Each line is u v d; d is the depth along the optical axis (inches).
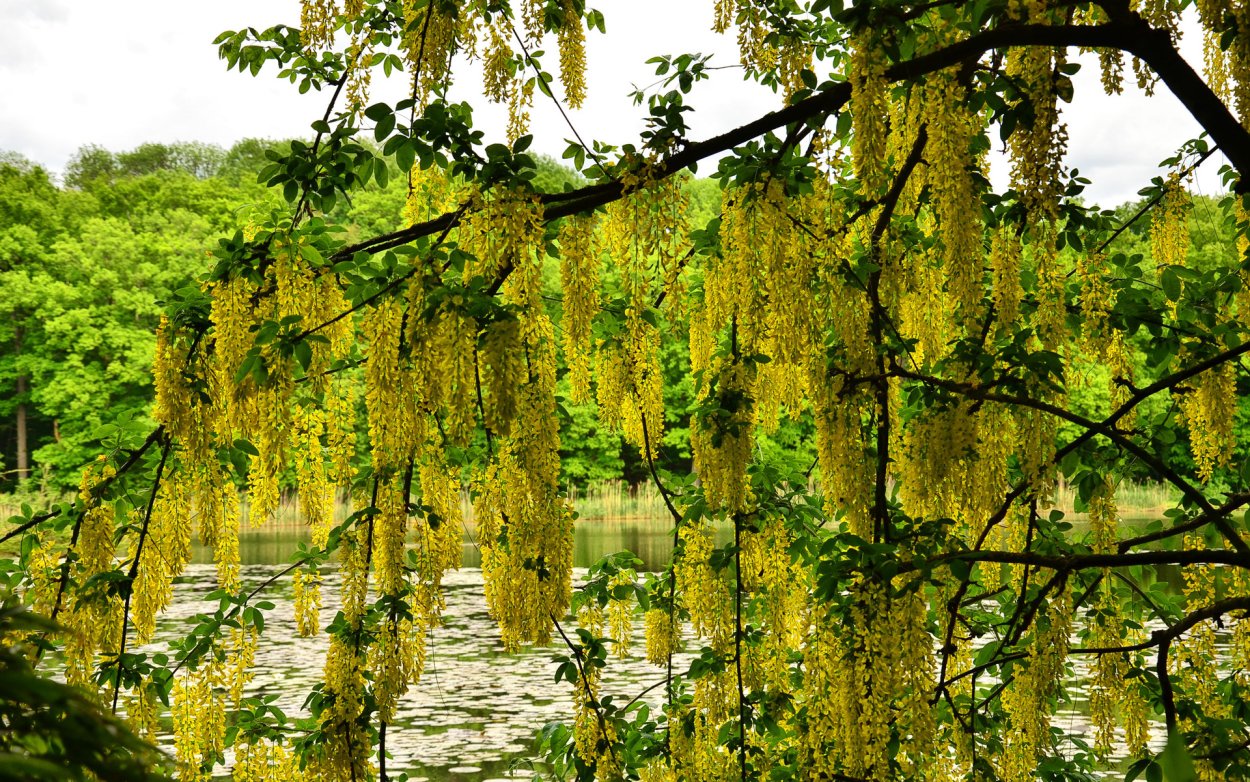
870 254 112.5
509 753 259.4
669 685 142.6
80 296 1098.1
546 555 107.0
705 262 127.3
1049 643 110.1
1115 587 137.2
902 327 130.9
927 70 91.2
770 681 134.6
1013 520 125.3
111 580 115.9
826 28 140.6
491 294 98.9
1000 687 127.1
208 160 1662.2
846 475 108.5
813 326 108.3
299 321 100.7
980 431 105.5
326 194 113.3
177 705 133.7
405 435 99.5
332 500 130.4
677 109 102.0
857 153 91.7
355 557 115.3
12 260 1123.3
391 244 106.7
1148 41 88.3
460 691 328.5
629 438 136.1
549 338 104.3
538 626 107.6
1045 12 97.7
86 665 117.5
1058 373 100.4
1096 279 122.2
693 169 105.6
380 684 112.8
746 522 127.0
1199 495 90.8
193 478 115.0
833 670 102.4
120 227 1145.4
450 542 116.6
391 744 268.7
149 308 1082.1
